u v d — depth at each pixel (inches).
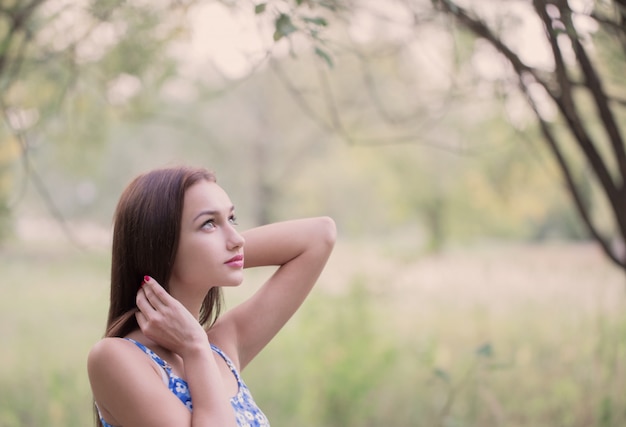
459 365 254.1
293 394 250.7
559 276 315.3
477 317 299.7
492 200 711.1
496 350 252.4
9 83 184.7
